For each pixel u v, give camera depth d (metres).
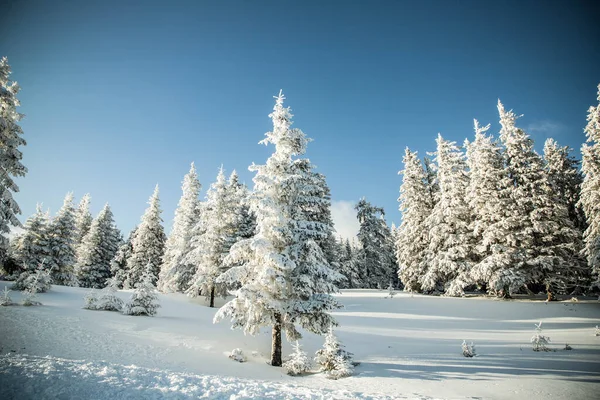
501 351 16.17
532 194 30.39
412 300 31.83
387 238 54.53
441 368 13.95
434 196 39.66
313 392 9.91
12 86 22.06
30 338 12.60
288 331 15.78
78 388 7.96
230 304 15.27
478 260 33.25
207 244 32.91
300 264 16.02
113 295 21.75
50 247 37.31
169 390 8.55
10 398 7.09
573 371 12.47
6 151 20.28
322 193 17.00
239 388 9.46
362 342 19.58
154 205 49.66
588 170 27.30
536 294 35.50
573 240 30.11
